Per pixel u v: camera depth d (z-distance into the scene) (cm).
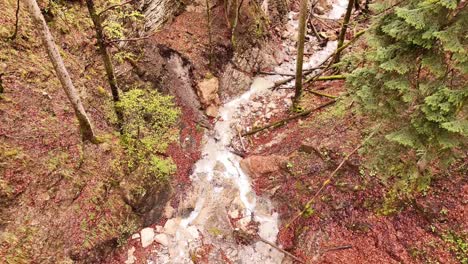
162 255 887
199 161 1110
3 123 761
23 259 677
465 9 570
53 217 754
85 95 951
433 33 554
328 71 1309
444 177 829
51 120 841
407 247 805
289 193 985
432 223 805
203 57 1177
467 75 633
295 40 1496
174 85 1165
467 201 791
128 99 882
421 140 659
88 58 1016
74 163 827
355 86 748
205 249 909
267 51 1375
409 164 739
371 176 893
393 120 712
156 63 1138
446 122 589
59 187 784
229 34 1226
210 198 1023
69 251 757
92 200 828
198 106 1176
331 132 1027
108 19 1012
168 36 1155
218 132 1177
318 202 925
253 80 1332
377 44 667
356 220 877
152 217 945
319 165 974
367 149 788
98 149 888
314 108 1155
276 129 1183
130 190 898
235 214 988
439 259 763
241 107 1248
